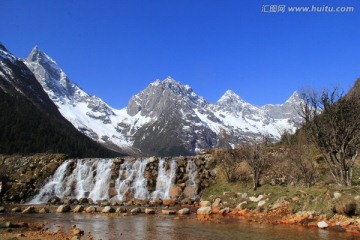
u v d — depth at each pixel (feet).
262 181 148.66
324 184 119.34
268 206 104.47
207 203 135.33
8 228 80.12
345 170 102.63
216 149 177.68
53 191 178.40
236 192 137.08
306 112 110.22
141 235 73.41
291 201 100.27
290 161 142.31
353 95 111.96
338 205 83.10
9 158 194.49
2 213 118.21
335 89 135.95
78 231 74.74
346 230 73.26
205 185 161.79
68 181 181.68
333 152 106.11
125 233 76.07
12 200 167.84
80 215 111.96
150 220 98.07
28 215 112.27
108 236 72.33
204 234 73.82
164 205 145.48
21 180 179.63
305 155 135.23
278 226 82.58
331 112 103.81
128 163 180.55
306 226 81.25
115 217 106.22
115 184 174.40
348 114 102.89
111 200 168.66
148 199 161.68
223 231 77.10
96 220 98.89
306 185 122.93
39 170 186.60
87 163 186.80
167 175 170.19
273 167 153.69
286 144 165.78
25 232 74.79
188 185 164.04
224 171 162.20
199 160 172.86
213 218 99.71
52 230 79.97
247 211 106.93
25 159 193.77
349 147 104.58
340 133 102.68
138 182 172.04
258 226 83.35
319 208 88.69
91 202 161.07
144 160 178.29
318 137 106.73
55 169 187.32
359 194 84.23
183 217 104.27
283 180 146.10
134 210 117.91
